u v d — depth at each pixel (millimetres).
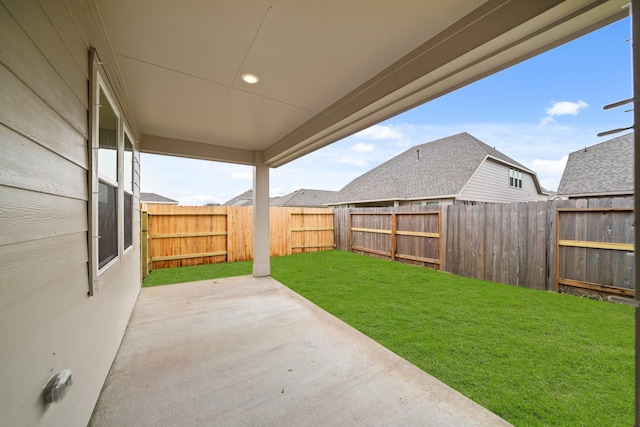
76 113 1372
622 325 2803
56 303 1146
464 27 1602
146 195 16547
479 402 1699
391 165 13750
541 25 1369
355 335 2635
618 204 3514
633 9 903
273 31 1723
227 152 4625
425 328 2779
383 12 1557
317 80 2357
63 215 1220
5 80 828
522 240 4363
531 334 2615
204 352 2326
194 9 1528
